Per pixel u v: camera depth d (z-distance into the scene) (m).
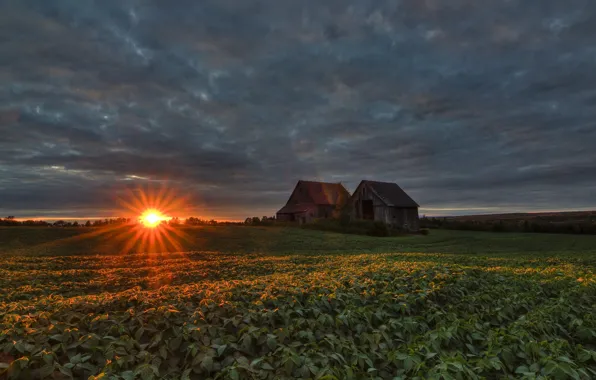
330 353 7.82
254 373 6.90
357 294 12.02
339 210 74.19
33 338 7.75
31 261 28.16
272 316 9.59
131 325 8.87
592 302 12.18
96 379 6.21
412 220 70.00
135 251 38.41
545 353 7.81
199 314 9.41
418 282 14.00
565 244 46.31
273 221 68.50
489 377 7.29
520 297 12.91
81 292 16.56
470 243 47.84
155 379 6.84
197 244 43.53
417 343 8.45
